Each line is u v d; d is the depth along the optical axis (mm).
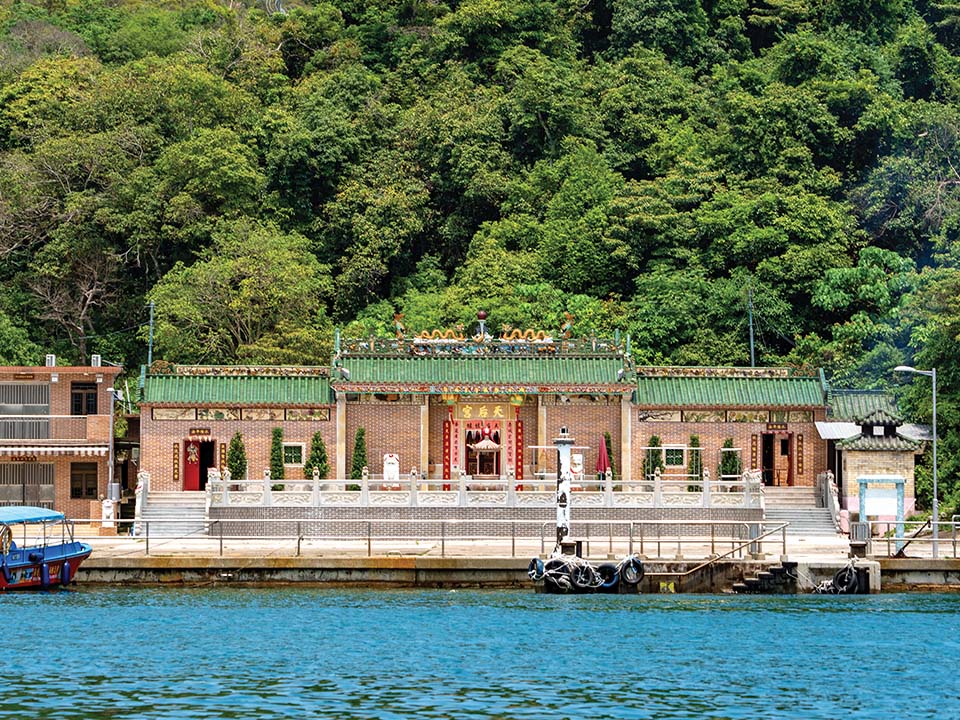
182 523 104375
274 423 112938
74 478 114375
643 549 89812
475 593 85000
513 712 57844
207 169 152000
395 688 61625
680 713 58000
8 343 137000
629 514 99688
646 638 72438
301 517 99750
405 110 176750
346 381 112062
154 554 88375
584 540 90250
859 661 67438
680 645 70875
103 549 92750
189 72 166375
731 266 151500
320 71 183500
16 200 152000
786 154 160375
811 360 137625
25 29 186375
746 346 141625
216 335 135750
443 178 168125
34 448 112250
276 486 109062
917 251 157750
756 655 68625
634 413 113938
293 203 163375
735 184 159625
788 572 85625
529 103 168375
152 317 138500
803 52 172750
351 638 71938
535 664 66438
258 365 121750
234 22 191500
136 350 151250
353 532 99562
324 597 83438
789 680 63719
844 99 167125
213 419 112250
